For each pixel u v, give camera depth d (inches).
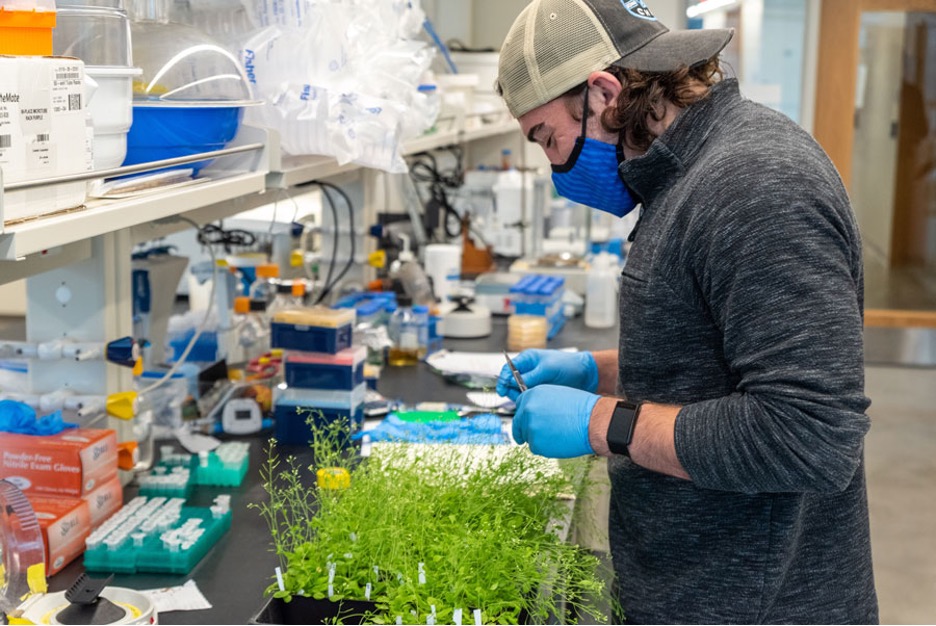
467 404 98.9
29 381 74.3
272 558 63.5
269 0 74.8
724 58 58.6
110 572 61.1
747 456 47.4
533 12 57.7
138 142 56.9
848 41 237.6
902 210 252.5
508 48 58.7
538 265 167.2
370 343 113.7
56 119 42.8
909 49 243.4
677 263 51.2
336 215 128.0
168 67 59.3
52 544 60.0
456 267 144.6
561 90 56.3
